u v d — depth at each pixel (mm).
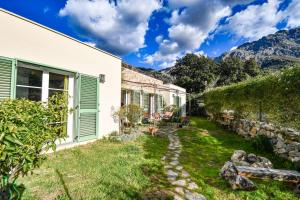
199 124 16625
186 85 33750
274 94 7316
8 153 1542
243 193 4055
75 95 7262
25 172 1894
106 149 6844
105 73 8883
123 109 9680
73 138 7227
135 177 4520
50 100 2523
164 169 5301
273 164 5910
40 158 2051
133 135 9227
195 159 6359
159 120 16562
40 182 4035
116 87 9727
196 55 35875
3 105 1925
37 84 6043
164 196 3795
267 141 7461
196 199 3771
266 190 4184
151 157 6277
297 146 5930
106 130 8914
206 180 4715
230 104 12984
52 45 6301
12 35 5172
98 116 8312
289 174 4559
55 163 5168
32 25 5676
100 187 3912
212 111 18625
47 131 2127
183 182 4512
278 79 6945
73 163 5215
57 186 3900
